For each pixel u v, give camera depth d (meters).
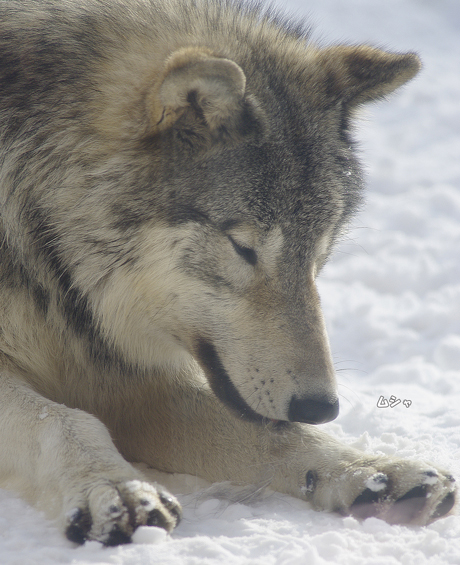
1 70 5.69
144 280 5.49
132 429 6.10
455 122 24.09
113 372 5.98
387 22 34.97
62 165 5.43
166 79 4.98
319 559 3.89
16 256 5.51
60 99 5.52
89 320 5.74
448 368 10.77
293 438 5.55
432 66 29.72
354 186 6.08
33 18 5.86
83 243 5.47
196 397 6.02
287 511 4.98
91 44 5.71
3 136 5.59
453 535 4.57
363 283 14.17
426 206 17.70
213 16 6.19
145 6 6.05
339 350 11.56
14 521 4.39
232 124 5.25
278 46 6.20
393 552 4.28
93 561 3.85
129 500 4.17
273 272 5.24
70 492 4.28
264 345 5.13
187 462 5.77
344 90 6.06
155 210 5.30
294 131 5.50
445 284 13.96
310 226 5.41
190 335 5.51
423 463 4.84
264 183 5.25
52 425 4.73
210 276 5.28
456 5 38.28
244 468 5.56
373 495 4.76
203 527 4.52
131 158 5.33
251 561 3.95
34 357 5.66
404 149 21.98
